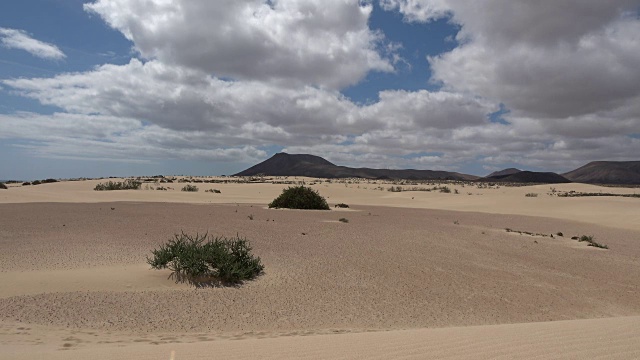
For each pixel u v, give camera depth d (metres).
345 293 12.61
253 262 14.12
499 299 12.94
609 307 12.83
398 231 25.59
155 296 11.32
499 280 15.14
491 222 34.81
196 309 10.60
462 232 26.41
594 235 29.17
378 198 65.75
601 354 5.08
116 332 8.87
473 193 79.81
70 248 17.06
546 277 16.02
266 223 27.06
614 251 22.39
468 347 5.66
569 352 5.21
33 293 10.95
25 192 50.97
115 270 13.48
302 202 40.22
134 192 57.91
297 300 11.76
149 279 12.63
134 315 9.95
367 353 5.57
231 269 13.11
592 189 93.44
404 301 12.20
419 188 94.12
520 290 14.05
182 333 8.98
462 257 18.66
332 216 34.09
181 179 111.88
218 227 24.28
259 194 68.38
